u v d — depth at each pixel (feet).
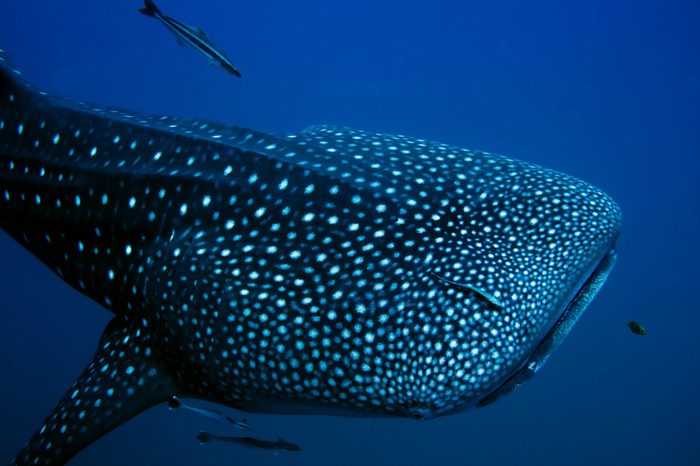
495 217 9.34
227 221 9.22
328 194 9.23
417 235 8.86
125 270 9.84
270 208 9.18
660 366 112.47
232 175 9.61
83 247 10.44
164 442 82.69
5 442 80.79
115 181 10.18
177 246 9.31
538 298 8.41
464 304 8.10
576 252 8.99
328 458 79.61
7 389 96.68
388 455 81.35
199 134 10.91
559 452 86.99
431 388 7.82
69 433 8.89
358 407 8.11
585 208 9.62
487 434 88.79
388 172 9.82
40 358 108.99
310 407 8.54
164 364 9.31
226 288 8.65
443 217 9.18
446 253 8.70
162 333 9.22
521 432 90.22
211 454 79.92
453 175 10.00
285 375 8.21
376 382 7.92
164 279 9.21
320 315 8.18
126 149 10.52
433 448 84.58
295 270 8.55
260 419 81.46
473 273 8.47
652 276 151.84
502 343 7.98
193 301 8.82
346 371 7.99
